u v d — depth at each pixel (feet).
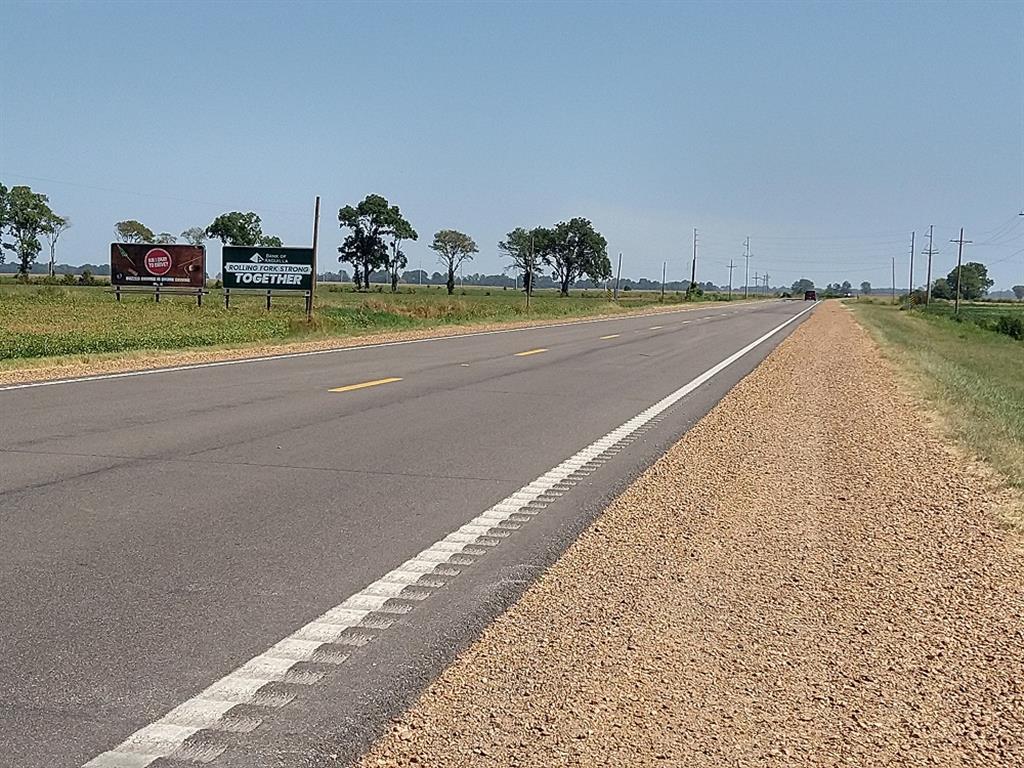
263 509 27.73
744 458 38.06
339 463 34.86
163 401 49.60
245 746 13.78
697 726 14.46
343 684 15.96
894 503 30.07
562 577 21.94
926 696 15.74
